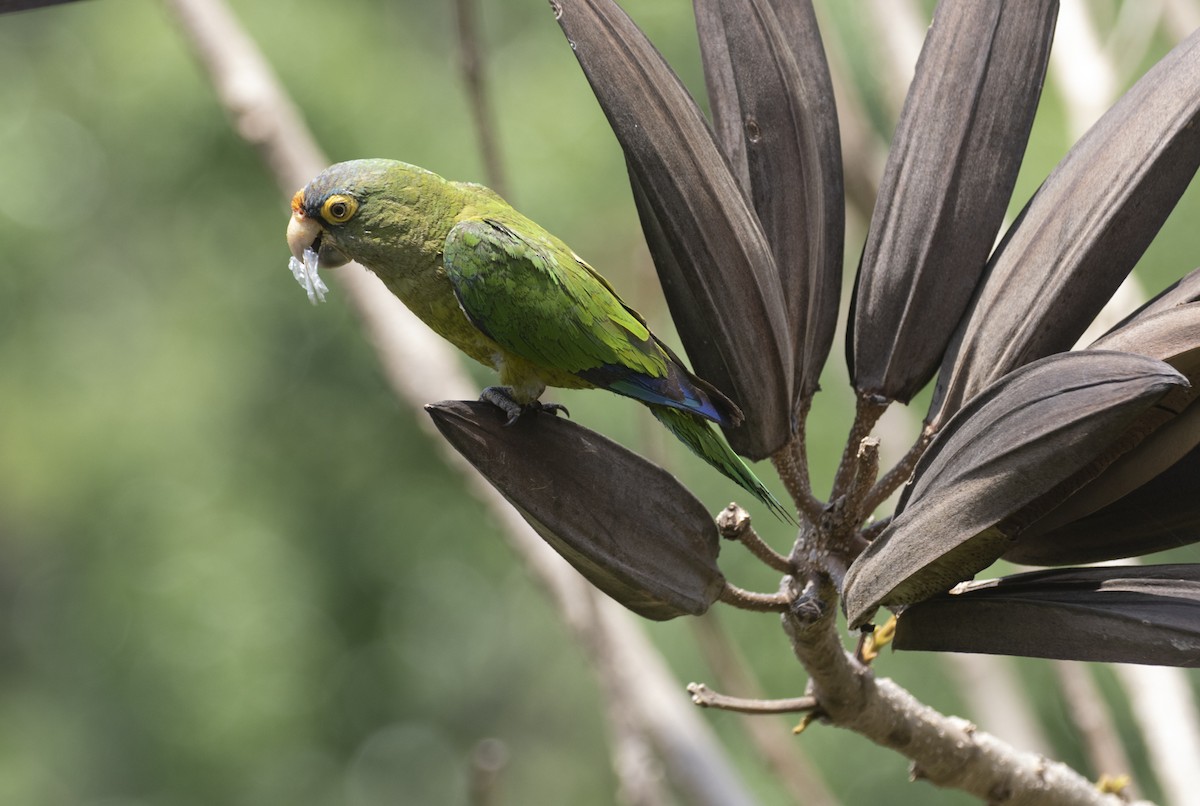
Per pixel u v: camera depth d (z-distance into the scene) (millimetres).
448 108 21469
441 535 22500
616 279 17359
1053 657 4160
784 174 4797
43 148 23641
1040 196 4660
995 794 5629
